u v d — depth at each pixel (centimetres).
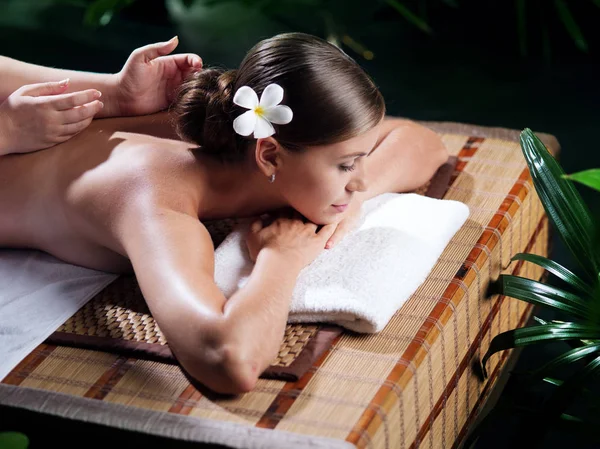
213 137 160
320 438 128
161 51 178
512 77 318
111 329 156
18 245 182
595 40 345
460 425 171
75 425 139
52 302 164
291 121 148
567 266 238
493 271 178
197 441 132
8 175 174
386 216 171
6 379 146
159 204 154
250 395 139
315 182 153
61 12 372
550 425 159
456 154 213
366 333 151
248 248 161
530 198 199
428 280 164
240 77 154
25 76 183
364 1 368
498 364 191
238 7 373
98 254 171
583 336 159
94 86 182
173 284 142
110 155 166
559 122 287
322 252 161
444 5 371
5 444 129
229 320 136
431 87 312
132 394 142
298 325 153
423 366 147
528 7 360
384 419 134
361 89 149
